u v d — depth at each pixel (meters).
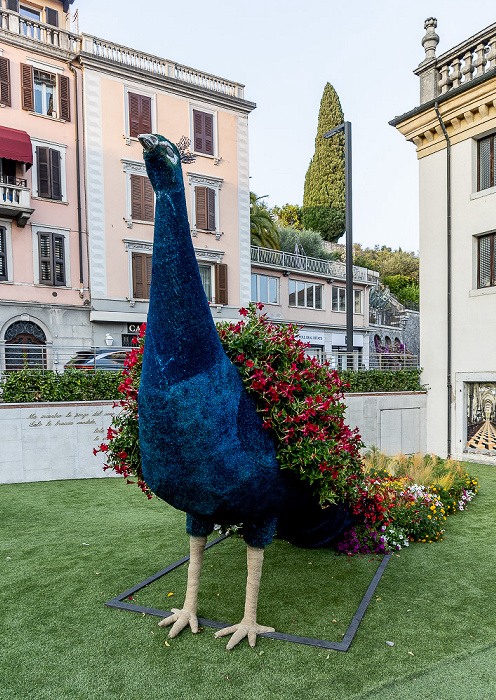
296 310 25.19
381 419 12.60
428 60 13.17
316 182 38.44
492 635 3.90
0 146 15.48
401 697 3.17
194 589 4.07
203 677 3.38
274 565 5.33
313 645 3.73
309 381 4.06
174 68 20.02
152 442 3.33
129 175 18.89
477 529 6.66
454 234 12.84
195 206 20.44
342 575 5.06
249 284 22.08
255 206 26.73
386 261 44.44
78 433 9.66
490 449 12.08
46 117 17.33
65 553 5.71
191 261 3.26
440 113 12.80
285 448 3.60
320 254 31.27
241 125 21.70
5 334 16.52
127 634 3.93
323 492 3.76
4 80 16.56
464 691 3.22
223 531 5.90
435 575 5.11
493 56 11.89
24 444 9.30
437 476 8.30
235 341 3.88
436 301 13.27
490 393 12.11
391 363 15.50
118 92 18.59
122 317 18.53
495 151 12.17
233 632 3.86
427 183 13.48
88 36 18.03
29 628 4.04
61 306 17.47
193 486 3.37
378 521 5.87
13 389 9.56
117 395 10.19
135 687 3.29
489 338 12.05
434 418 13.28
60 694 3.23
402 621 4.12
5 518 7.09
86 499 8.11
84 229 18.12
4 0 17.98
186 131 20.19
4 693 3.24
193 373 3.29
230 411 3.42
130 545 5.97
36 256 17.11
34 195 17.08
